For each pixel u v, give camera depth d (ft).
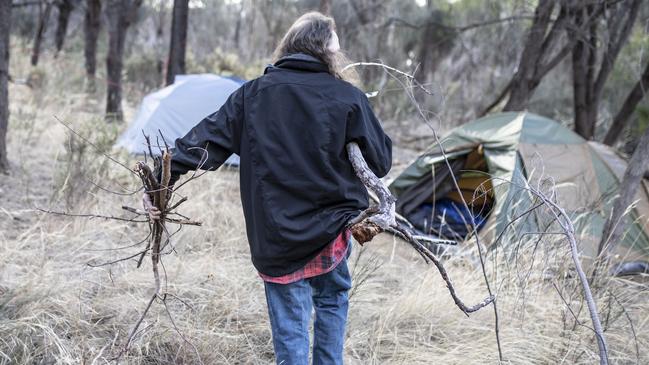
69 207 13.84
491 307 11.44
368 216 6.84
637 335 10.89
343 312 7.69
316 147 6.90
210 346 9.48
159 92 23.56
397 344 10.03
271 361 9.55
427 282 12.12
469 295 11.76
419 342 10.48
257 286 11.76
